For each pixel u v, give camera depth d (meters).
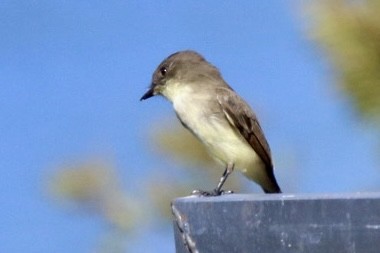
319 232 7.16
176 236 7.74
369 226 7.06
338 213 7.13
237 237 7.40
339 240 7.13
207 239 7.48
